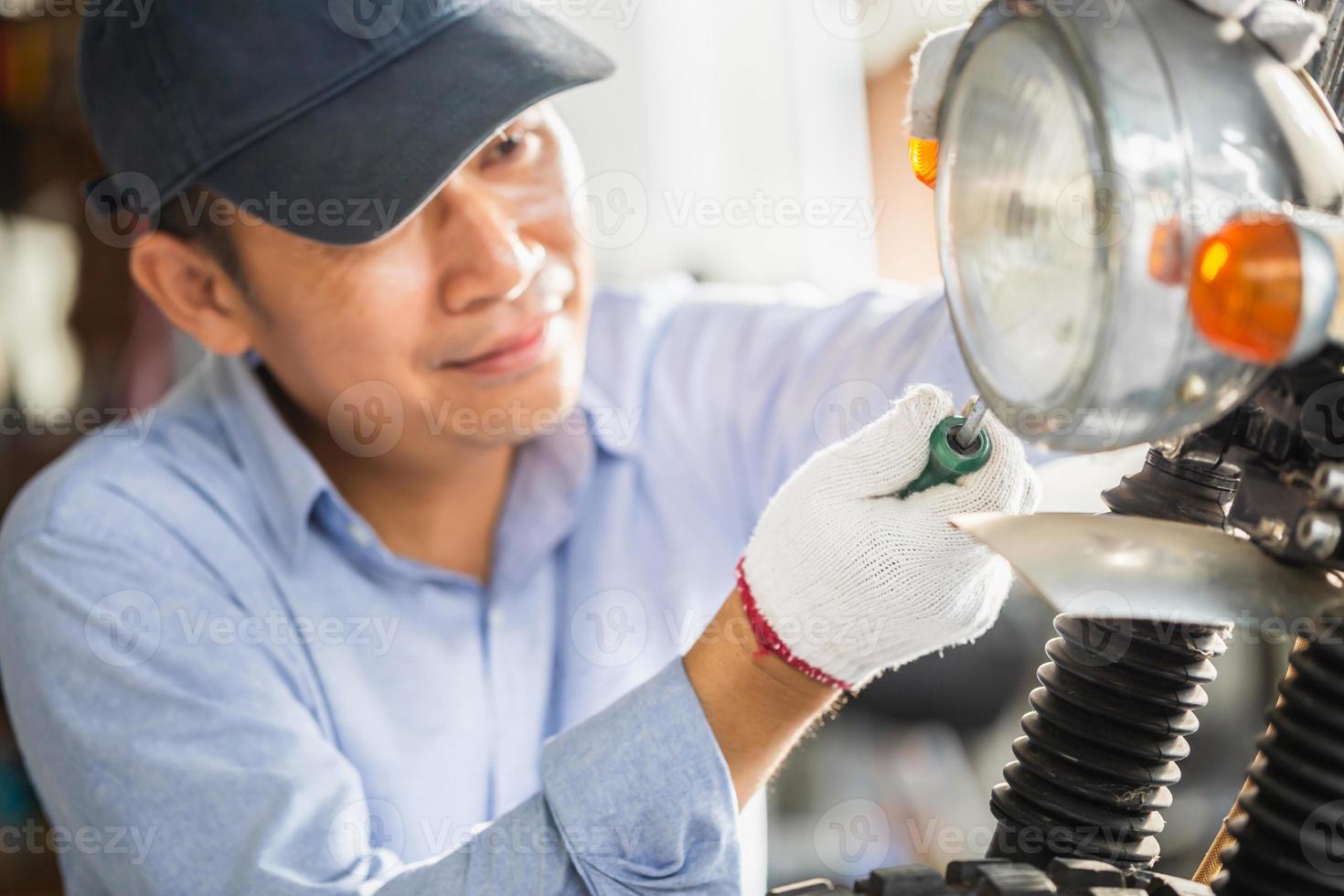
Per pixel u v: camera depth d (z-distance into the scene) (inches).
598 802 24.3
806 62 76.6
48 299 77.5
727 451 47.3
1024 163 15.6
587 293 39.8
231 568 38.1
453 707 40.9
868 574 21.3
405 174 33.2
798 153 77.7
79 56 38.5
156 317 78.5
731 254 80.7
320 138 34.0
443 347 36.3
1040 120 15.3
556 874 24.6
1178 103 14.7
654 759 24.1
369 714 39.6
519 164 37.1
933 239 72.7
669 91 79.4
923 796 59.6
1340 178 15.4
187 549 37.7
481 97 34.2
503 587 42.9
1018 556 16.3
